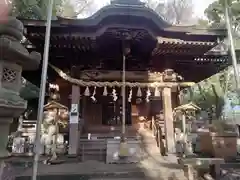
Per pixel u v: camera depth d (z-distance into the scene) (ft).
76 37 35.83
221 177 22.76
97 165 30.45
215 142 33.65
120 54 44.83
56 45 37.78
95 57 44.65
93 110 54.08
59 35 35.37
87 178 23.77
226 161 32.12
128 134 46.52
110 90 55.01
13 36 10.87
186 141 37.65
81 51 41.32
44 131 38.04
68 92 46.62
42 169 27.73
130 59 46.70
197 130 42.47
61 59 41.86
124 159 32.37
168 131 38.86
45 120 37.93
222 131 34.45
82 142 40.06
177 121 45.75
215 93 64.95
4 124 10.53
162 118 46.11
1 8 10.53
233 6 50.37
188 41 37.22
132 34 37.65
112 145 35.09
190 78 51.24
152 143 40.91
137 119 54.75
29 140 40.45
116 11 34.58
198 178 23.29
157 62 45.19
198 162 23.03
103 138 42.52
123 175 24.73
